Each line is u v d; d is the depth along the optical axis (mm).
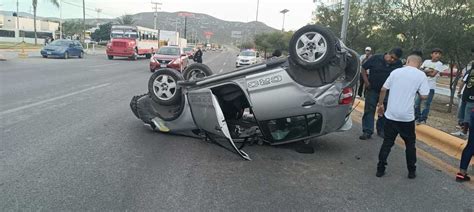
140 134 7406
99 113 9180
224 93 6934
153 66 23531
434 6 13117
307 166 5930
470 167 6438
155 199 4391
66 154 5875
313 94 6199
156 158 5949
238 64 32438
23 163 5355
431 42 13570
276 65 6355
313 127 6434
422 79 5508
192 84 6918
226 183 5008
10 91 11844
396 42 15859
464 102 8492
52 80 15594
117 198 4359
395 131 5562
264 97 6312
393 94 5582
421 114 9727
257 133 6969
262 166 5805
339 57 6273
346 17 15094
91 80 16594
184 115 7184
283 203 4461
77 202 4203
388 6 14641
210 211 4148
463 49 13219
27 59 28484
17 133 6895
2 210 3932
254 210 4227
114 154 6027
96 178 4945
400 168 6133
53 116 8531
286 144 7125
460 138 7988
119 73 21188
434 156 7078
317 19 27891
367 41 23531
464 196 5043
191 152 6391
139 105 7781
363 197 4789
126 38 38031
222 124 6180
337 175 5590
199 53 22000
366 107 7934
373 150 7129
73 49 33594
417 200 4809
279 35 53969
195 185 4883
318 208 4379
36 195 4332
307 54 6043
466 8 12977
